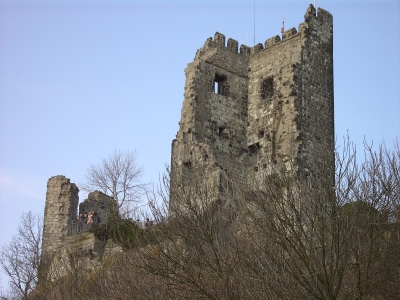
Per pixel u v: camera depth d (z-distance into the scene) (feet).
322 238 116.78
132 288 131.75
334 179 129.08
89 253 198.80
